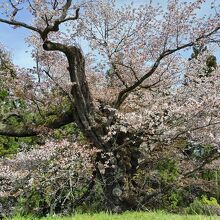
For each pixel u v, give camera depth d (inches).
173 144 629.0
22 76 620.4
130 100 645.9
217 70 625.0
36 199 524.7
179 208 550.3
